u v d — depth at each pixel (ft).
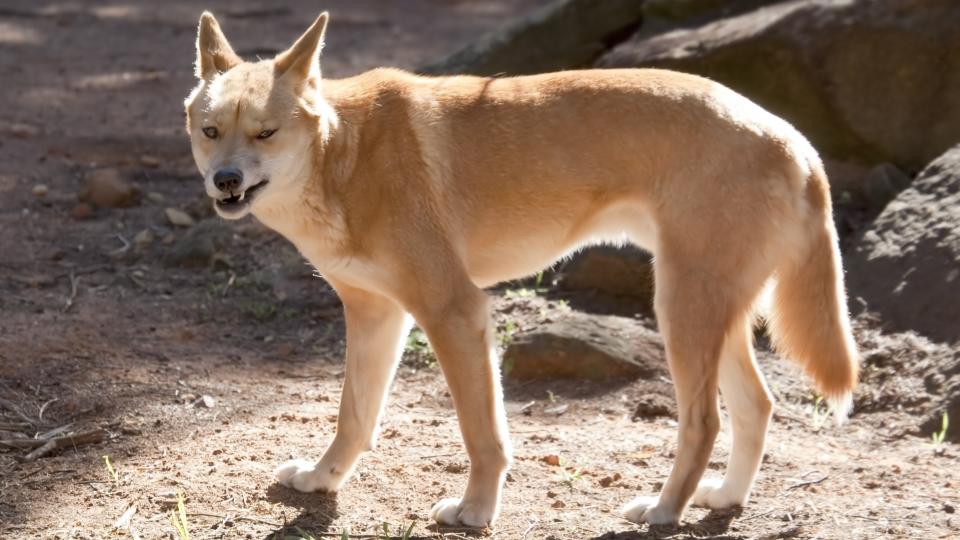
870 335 33.76
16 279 41.04
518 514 25.35
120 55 83.87
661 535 23.97
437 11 105.91
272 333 38.32
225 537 24.18
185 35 92.53
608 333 34.94
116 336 36.76
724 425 31.48
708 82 25.43
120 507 25.71
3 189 50.42
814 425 31.04
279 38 89.71
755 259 24.29
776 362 34.40
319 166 24.71
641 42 49.37
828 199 25.30
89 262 43.37
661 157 24.61
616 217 25.61
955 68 41.60
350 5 107.96
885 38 42.42
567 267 40.78
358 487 26.84
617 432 30.63
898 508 25.22
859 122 43.16
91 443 29.66
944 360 31.53
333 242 24.95
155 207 49.08
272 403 32.58
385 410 32.37
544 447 29.48
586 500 26.22
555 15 53.31
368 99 25.38
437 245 24.50
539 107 25.46
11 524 25.20
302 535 23.85
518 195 25.31
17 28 93.09
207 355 36.01
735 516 25.23
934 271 34.04
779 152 24.54
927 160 42.37
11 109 65.72
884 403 31.40
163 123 63.87
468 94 25.76
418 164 24.75
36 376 33.30
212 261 43.27
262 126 23.97
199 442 29.50
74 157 55.72
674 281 24.29
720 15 50.26
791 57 43.83
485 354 24.43
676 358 24.25
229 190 23.65
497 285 41.14
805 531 24.08
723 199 24.08
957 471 27.61
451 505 24.85
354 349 26.45
